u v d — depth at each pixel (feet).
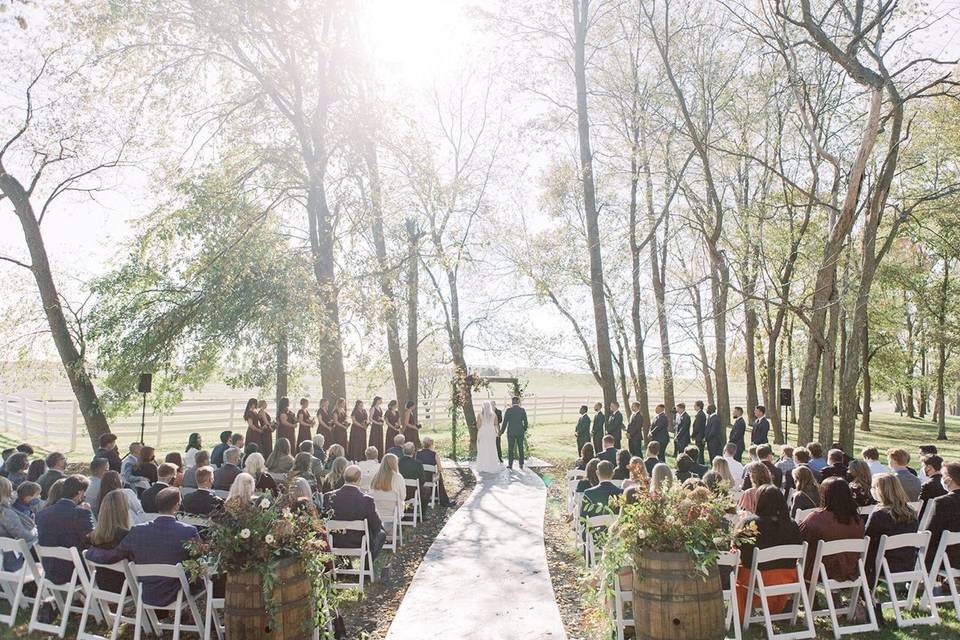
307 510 18.43
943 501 22.61
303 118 54.24
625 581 20.88
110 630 21.45
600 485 26.78
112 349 48.39
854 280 51.01
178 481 30.14
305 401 54.44
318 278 52.08
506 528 36.35
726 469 28.55
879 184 48.37
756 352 100.01
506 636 20.84
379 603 24.76
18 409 74.33
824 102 56.80
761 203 62.13
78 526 22.04
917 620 21.44
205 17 47.09
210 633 20.02
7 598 23.98
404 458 38.63
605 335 68.33
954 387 128.16
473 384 66.59
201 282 49.16
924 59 44.04
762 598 20.24
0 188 51.29
